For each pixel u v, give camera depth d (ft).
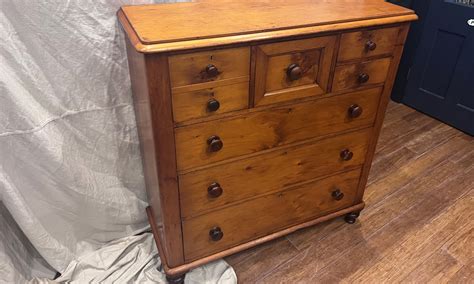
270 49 3.23
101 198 4.62
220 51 3.03
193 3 3.94
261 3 4.03
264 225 4.57
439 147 7.23
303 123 3.93
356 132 4.43
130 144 4.64
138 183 4.95
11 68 3.48
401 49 4.02
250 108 3.49
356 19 3.55
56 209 4.29
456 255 4.94
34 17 3.43
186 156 3.46
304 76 3.59
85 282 4.34
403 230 5.33
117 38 3.93
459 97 7.59
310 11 3.75
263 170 4.04
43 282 4.21
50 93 3.80
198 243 4.18
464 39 7.19
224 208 4.09
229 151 3.66
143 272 4.54
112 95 4.21
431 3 7.52
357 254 4.95
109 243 4.90
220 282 4.38
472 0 7.13
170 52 2.83
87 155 4.35
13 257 4.12
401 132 7.70
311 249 5.01
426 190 6.11
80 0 3.57
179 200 3.72
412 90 8.48
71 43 3.71
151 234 5.00
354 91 4.02
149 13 3.56
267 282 4.56
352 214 5.34
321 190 4.75
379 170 6.57
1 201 3.98
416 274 4.68
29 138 3.73
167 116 3.14
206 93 3.18
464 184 6.24
